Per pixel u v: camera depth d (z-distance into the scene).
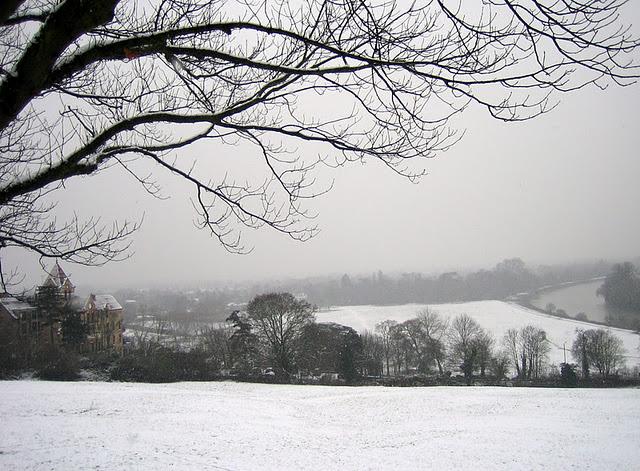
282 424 21.03
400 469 14.84
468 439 18.66
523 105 3.14
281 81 3.46
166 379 37.50
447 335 65.75
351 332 49.50
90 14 2.26
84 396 25.03
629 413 23.28
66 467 12.66
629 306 115.25
